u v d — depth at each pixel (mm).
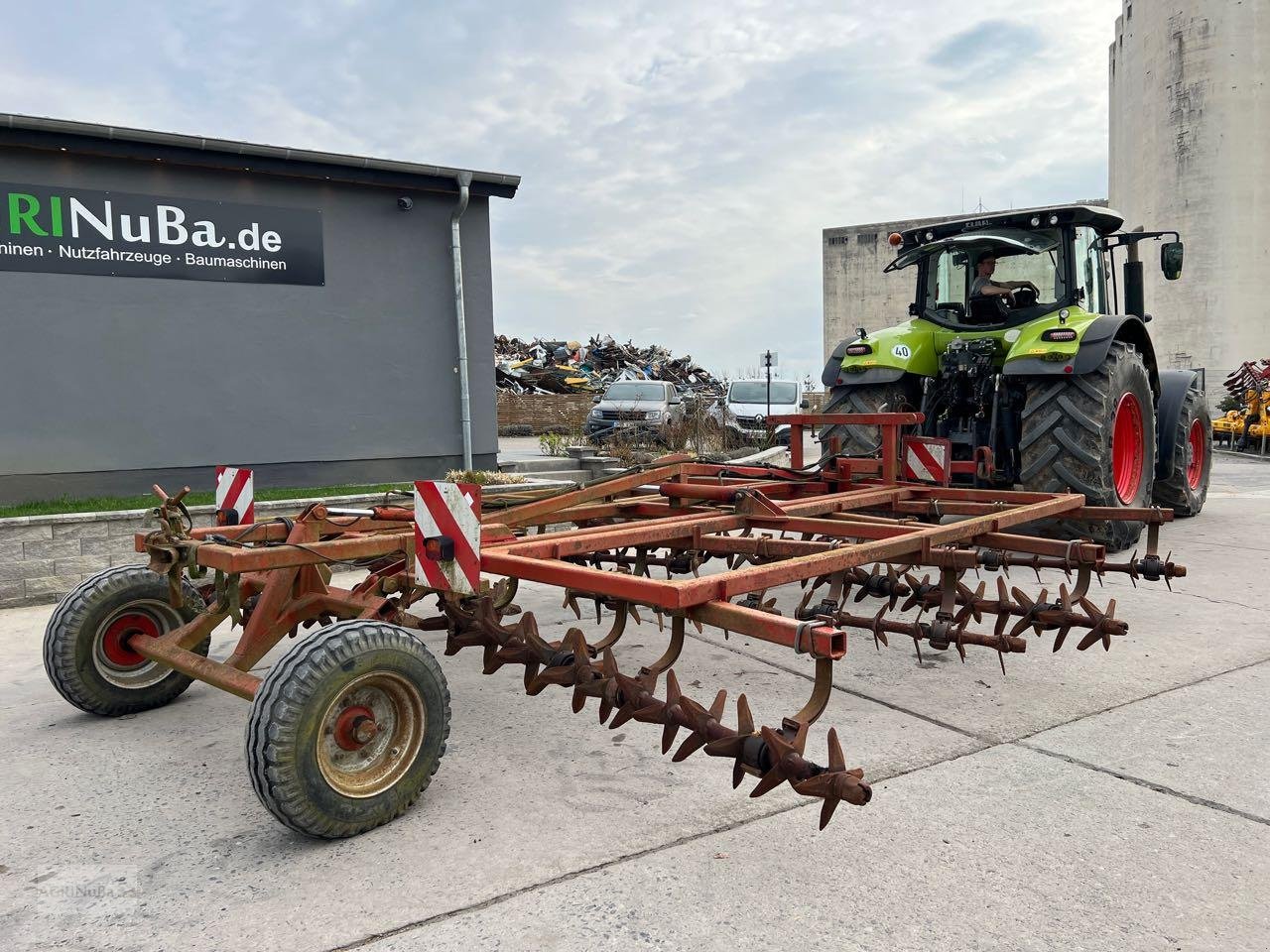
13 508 6996
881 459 5043
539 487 6172
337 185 8906
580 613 5270
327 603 3299
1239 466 13984
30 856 2492
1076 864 2316
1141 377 6355
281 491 8289
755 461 11469
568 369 30469
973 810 2625
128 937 2086
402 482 9484
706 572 6602
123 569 3693
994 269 6754
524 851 2453
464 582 2777
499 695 3814
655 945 1999
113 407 7855
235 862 2439
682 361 37406
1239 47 21281
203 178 8172
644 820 2623
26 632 5125
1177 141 22281
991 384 6586
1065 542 3492
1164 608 4984
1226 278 21922
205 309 8266
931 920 2076
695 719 2334
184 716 3703
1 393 7359
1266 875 2254
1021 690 3707
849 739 3189
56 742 3398
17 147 7273
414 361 9516
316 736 2461
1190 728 3242
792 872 2307
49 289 7516
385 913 2160
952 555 3299
